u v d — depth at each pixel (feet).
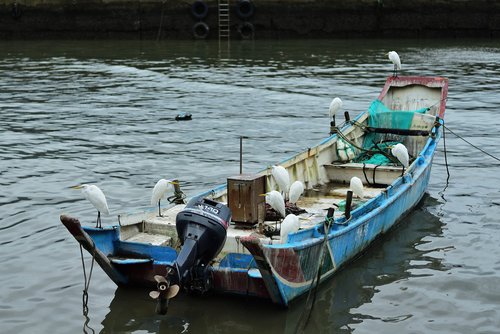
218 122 74.84
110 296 34.81
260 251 29.86
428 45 145.59
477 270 37.83
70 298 34.65
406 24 156.35
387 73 107.65
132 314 33.14
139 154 61.77
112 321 32.53
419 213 46.80
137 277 34.55
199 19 158.20
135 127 72.84
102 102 87.20
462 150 63.26
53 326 32.09
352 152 48.91
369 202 39.04
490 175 55.62
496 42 150.92
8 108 83.61
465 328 31.89
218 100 87.45
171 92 93.81
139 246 34.09
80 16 159.53
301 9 156.46
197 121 75.46
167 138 67.77
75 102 87.40
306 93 91.30
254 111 80.38
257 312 33.09
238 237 34.30
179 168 57.26
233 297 33.99
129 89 96.37
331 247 34.91
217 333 31.53
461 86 95.09
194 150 63.16
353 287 35.81
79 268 37.93
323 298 34.63
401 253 40.06
